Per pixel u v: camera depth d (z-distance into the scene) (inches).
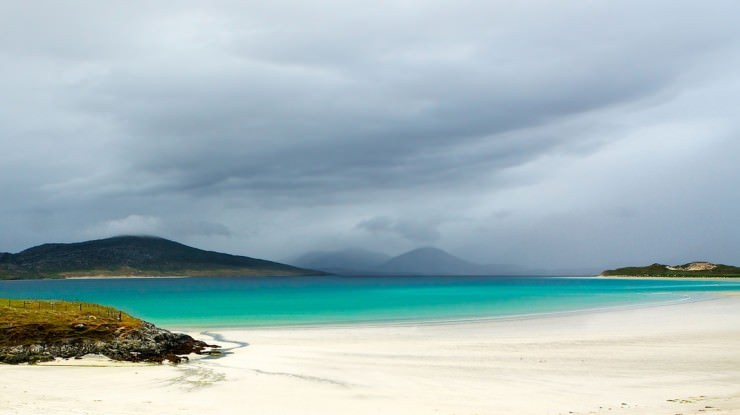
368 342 1642.5
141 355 1317.7
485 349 1456.7
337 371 1167.0
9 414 727.1
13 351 1256.2
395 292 5915.4
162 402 877.8
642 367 1165.7
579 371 1134.4
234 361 1304.1
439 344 1572.3
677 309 2758.4
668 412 716.0
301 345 1584.6
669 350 1382.9
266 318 2576.3
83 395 929.5
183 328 2114.9
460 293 5388.8
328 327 2123.5
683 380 1028.5
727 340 1545.3
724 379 1032.2
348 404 868.0
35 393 935.0
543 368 1174.3
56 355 1278.3
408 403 872.3
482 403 866.8
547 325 2087.8
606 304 3309.5
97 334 1358.3
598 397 895.7
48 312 1467.8
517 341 1610.5
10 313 1401.3
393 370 1173.7
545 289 6343.5
